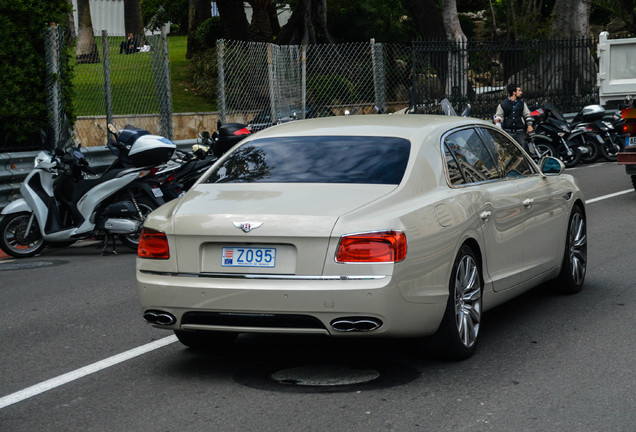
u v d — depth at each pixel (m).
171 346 6.84
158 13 51.00
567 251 8.05
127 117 19.20
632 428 4.73
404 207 5.64
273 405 5.27
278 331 5.47
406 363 6.11
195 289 5.54
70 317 8.05
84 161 11.83
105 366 6.33
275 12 40.53
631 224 12.28
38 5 14.98
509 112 18.42
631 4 40.22
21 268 11.01
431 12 30.67
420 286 5.55
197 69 33.44
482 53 25.81
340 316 5.34
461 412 5.05
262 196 5.78
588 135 21.12
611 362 5.98
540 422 4.86
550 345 6.48
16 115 14.59
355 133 6.48
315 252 5.37
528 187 7.31
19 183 14.06
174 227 5.68
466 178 6.50
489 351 6.38
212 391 5.61
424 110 22.14
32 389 5.82
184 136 23.89
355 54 27.02
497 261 6.63
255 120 18.66
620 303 7.78
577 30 30.00
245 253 5.50
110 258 11.50
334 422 4.94
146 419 5.12
